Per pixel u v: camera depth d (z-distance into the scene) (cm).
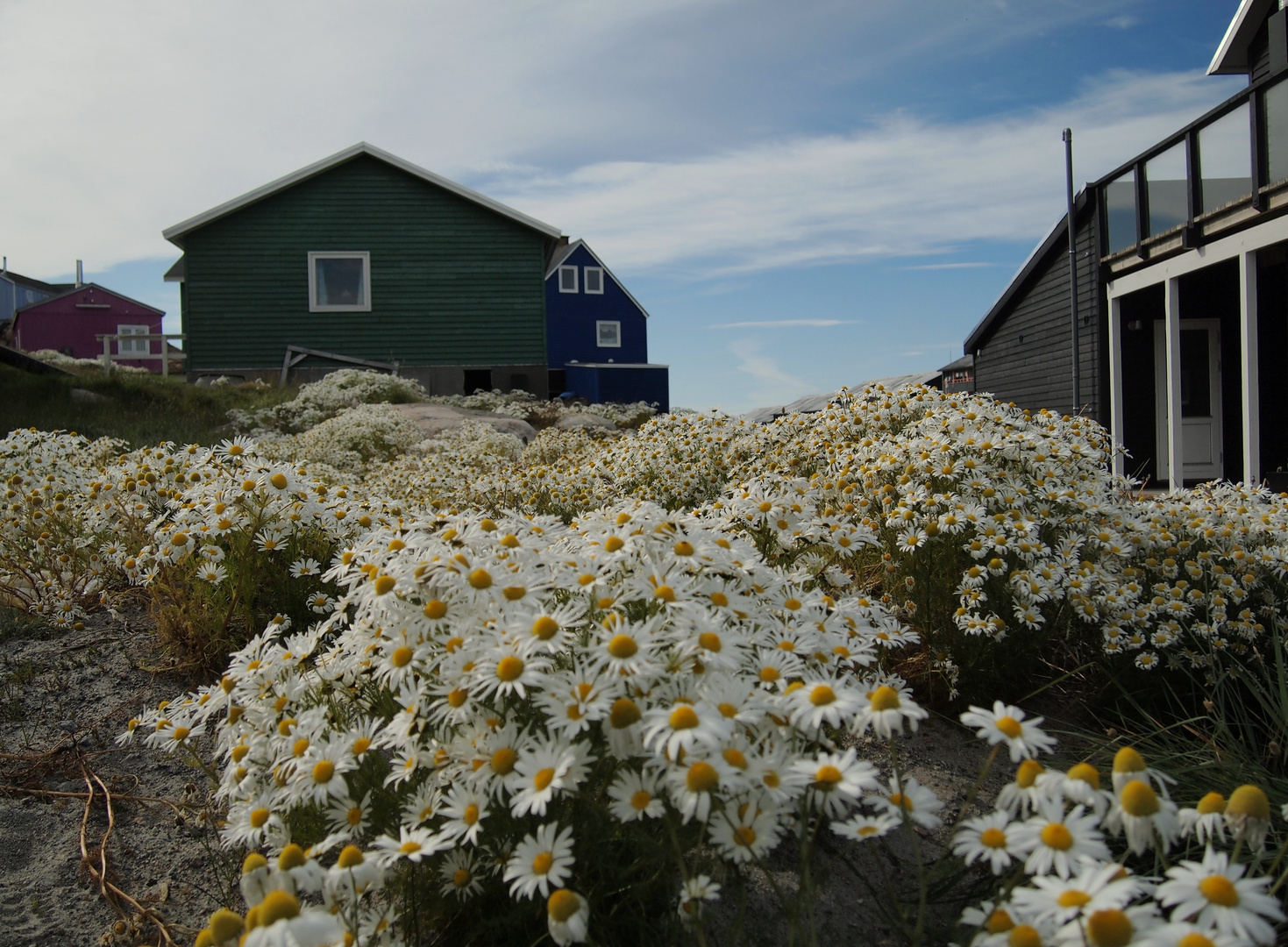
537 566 207
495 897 181
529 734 173
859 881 208
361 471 871
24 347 4466
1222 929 110
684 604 178
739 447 535
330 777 174
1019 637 304
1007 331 1466
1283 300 1116
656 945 175
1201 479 1153
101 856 232
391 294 1830
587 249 3512
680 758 144
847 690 158
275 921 130
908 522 318
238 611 335
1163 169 1020
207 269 1769
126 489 393
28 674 323
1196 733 272
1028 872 125
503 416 1372
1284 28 1155
